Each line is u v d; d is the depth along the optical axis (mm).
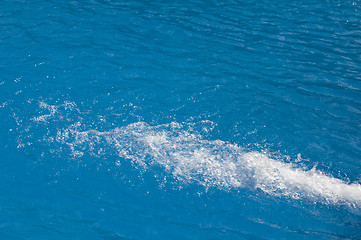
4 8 14047
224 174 7789
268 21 14477
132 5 15180
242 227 6672
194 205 7047
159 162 7965
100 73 10641
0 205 6672
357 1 16453
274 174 7859
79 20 13555
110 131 8680
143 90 10094
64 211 6684
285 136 8883
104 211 6762
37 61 10906
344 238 6535
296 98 10195
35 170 7488
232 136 8805
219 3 15938
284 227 6719
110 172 7617
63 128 8633
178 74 10875
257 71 11273
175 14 14656
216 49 12297
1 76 10109
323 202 7258
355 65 11836
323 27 14188
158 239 6312
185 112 9445
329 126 9250
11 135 8297
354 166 8141
